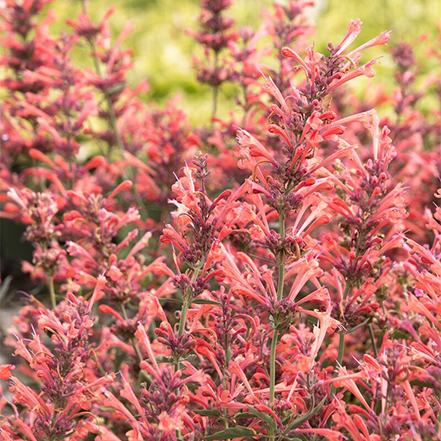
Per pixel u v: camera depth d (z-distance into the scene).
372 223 3.49
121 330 4.25
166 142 6.45
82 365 3.23
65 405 3.25
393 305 4.35
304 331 3.55
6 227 9.45
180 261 3.29
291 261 3.14
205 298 3.47
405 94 7.52
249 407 3.03
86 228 4.65
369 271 3.53
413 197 6.13
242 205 3.07
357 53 3.02
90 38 7.07
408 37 11.79
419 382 2.92
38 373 3.19
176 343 3.21
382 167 3.50
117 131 7.17
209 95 11.68
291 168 2.97
